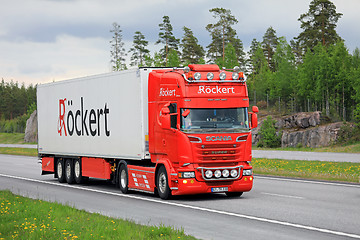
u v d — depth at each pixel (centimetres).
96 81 3297
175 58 13662
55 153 3900
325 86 11575
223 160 2522
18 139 17712
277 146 10675
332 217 1952
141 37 16975
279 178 3806
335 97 11831
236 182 2558
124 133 2973
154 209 2273
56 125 3888
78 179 3584
